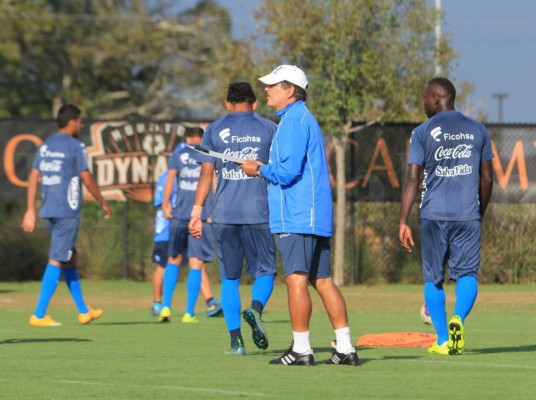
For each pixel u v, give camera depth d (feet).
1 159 197.77
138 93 428.97
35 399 62.54
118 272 208.95
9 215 208.64
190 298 128.57
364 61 202.90
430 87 89.35
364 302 161.07
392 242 203.72
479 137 87.66
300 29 203.51
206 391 65.00
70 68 415.23
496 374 72.79
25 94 415.23
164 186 136.05
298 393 63.82
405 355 86.48
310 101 202.28
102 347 96.22
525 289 188.75
